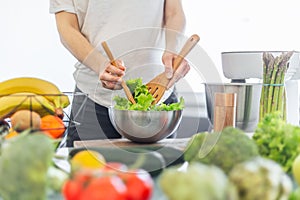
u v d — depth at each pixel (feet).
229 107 3.20
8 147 1.94
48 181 1.98
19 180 1.88
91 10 4.69
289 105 4.43
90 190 1.77
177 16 4.87
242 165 1.97
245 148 2.52
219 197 1.74
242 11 8.70
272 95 3.81
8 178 1.88
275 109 3.81
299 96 4.75
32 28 8.41
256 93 3.78
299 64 4.38
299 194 1.96
